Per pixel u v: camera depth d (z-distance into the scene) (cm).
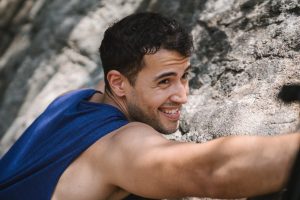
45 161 169
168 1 300
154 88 168
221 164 133
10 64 360
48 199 165
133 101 172
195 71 254
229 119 209
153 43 164
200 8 279
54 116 179
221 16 264
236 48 244
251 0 255
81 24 336
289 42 222
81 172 164
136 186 152
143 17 169
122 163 153
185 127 228
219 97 231
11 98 342
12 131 325
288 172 124
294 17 231
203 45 260
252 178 129
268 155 126
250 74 226
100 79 306
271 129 191
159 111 172
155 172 146
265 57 227
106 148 159
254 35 241
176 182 143
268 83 213
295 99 135
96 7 335
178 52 166
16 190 171
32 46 356
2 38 380
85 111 174
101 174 160
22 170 172
